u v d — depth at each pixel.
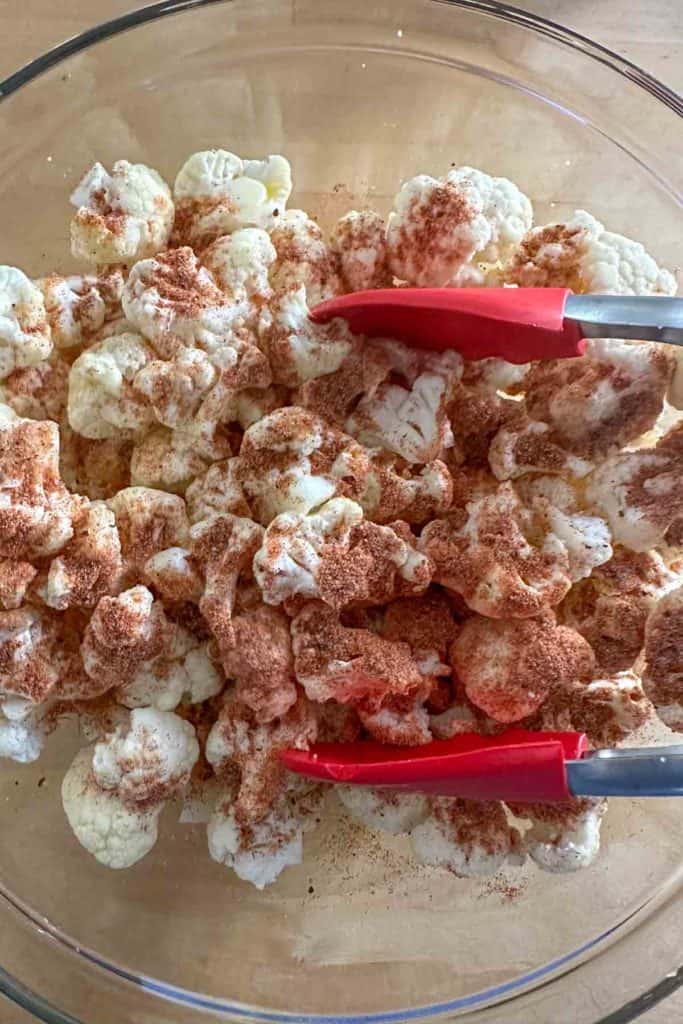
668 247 0.30
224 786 0.25
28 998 0.24
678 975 0.24
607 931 0.27
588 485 0.24
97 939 0.27
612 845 0.27
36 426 0.24
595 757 0.21
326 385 0.24
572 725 0.24
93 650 0.23
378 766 0.22
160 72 0.29
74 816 0.25
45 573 0.23
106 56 0.28
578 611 0.25
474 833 0.25
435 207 0.25
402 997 0.27
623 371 0.23
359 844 0.27
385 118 0.31
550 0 0.32
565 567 0.23
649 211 0.30
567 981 0.26
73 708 0.25
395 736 0.23
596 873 0.27
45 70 0.27
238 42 0.29
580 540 0.23
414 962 0.27
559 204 0.30
